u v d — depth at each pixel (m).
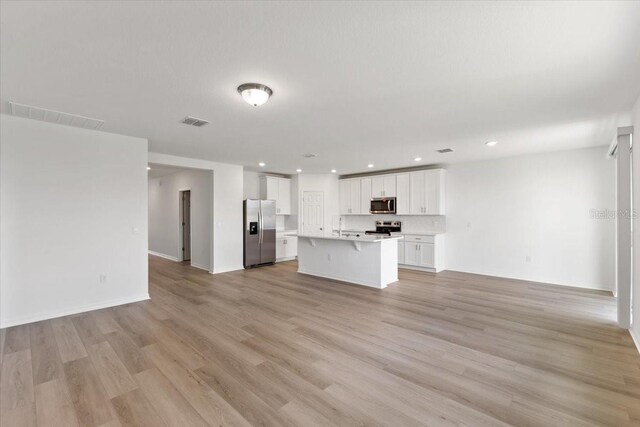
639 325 2.82
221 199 6.45
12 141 3.38
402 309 3.94
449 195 6.58
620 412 1.90
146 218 4.41
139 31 1.82
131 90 2.67
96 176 3.96
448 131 3.96
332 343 2.92
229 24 1.76
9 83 2.51
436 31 1.83
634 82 2.50
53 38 1.88
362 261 5.33
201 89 2.65
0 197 3.32
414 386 2.20
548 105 3.02
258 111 3.20
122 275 4.18
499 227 5.89
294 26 1.78
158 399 2.05
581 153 5.04
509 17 1.70
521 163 5.62
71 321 3.52
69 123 3.63
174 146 4.85
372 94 2.77
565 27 1.79
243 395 2.10
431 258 6.33
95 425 1.81
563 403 2.00
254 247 7.11
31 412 1.92
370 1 1.57
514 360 2.58
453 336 3.08
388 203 7.23
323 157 5.77
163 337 3.07
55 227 3.65
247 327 3.34
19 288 3.42
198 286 5.21
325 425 1.80
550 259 5.34
